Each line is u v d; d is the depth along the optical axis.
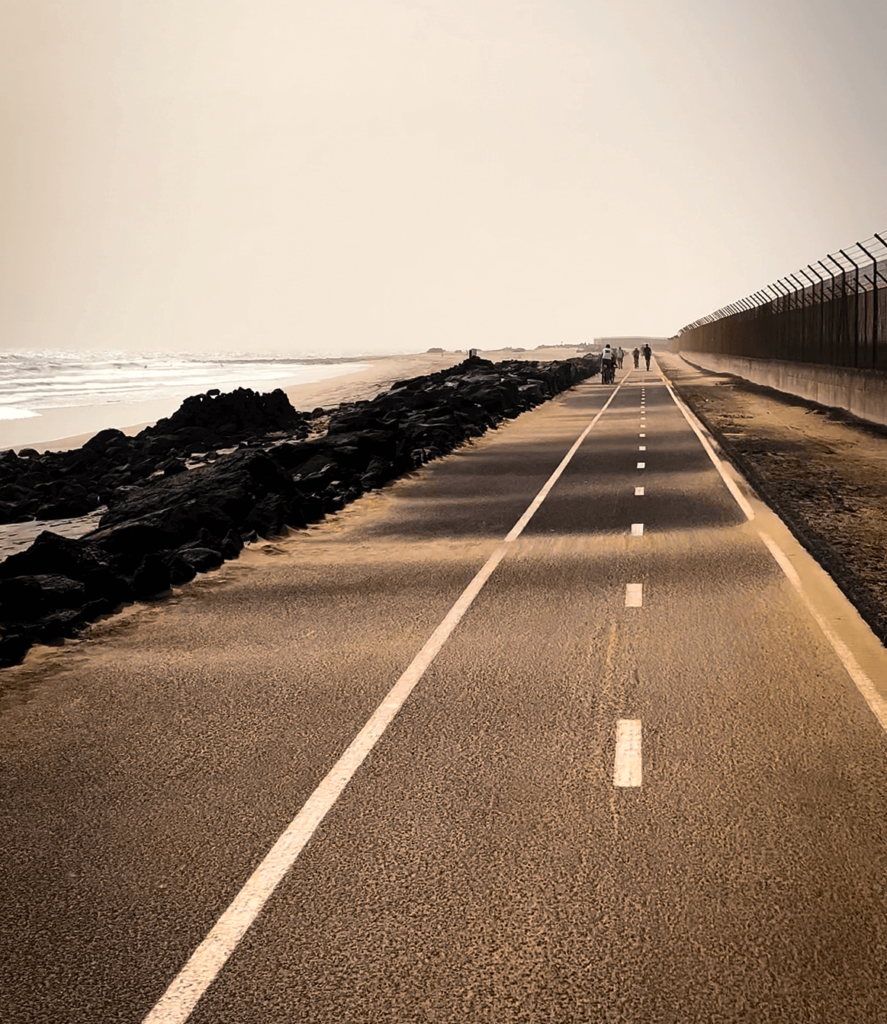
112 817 6.42
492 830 5.97
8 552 21.14
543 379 61.44
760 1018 4.11
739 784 6.49
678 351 184.88
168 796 6.71
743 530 16.00
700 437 32.03
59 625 11.02
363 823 6.16
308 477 22.75
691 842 5.70
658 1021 4.12
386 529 17.44
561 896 5.16
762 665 9.09
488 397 44.00
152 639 10.86
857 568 12.21
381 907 5.14
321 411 54.38
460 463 27.09
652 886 5.21
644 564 13.66
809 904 4.97
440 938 4.82
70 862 5.83
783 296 55.09
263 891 5.37
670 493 20.33
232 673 9.50
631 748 7.20
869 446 27.33
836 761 6.81
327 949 4.78
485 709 8.19
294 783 6.84
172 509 16.39
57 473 36.19
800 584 12.21
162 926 5.07
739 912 4.92
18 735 8.03
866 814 5.98
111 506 27.48
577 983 4.40
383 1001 4.35
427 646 10.15
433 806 6.36
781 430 32.41
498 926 4.90
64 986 4.58
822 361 44.31
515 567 13.83
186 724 8.12
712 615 10.91
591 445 30.67
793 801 6.20
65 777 7.12
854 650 9.47
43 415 66.19
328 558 15.09
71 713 8.52
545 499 20.11
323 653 10.05
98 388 99.62
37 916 5.23
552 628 10.64
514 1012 4.22
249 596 12.77
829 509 16.88
